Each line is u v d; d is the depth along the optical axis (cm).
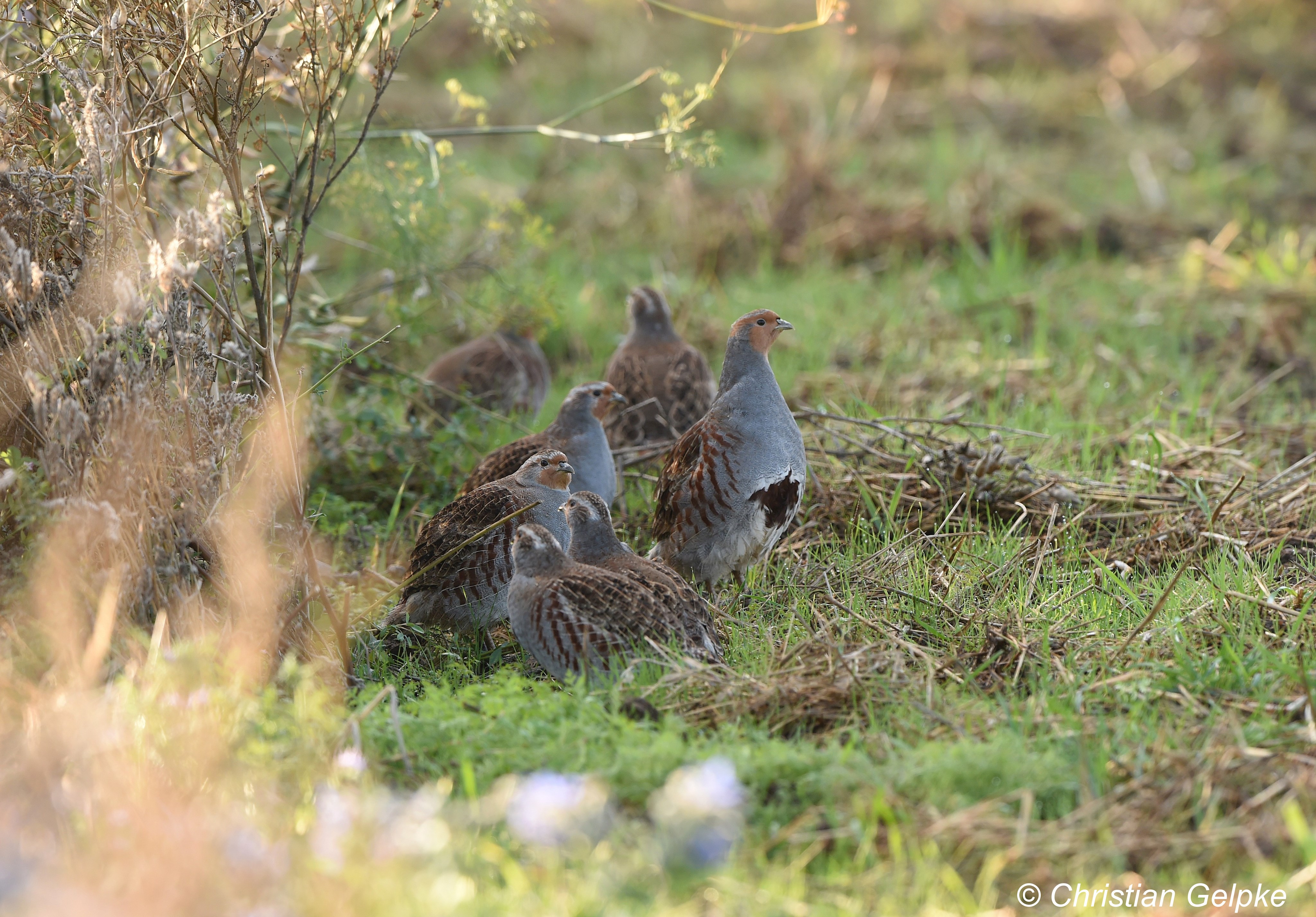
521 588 910
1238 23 3397
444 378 1531
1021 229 2217
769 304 1961
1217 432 1431
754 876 648
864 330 1862
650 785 693
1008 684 866
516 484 1073
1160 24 3356
